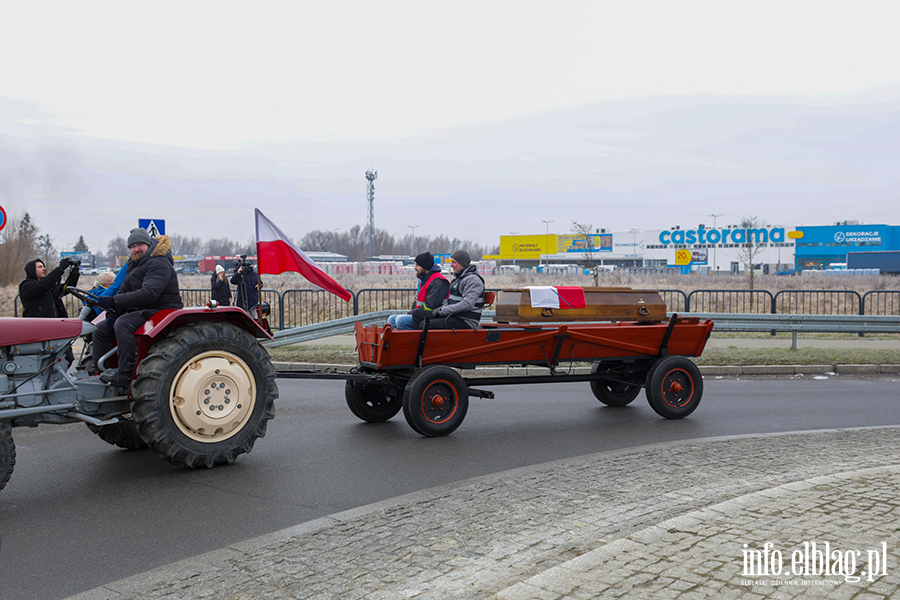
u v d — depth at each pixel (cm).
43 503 532
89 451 702
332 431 787
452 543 425
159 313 634
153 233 1344
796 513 444
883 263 6384
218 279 1527
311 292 2089
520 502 506
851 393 1050
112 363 666
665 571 355
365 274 5181
